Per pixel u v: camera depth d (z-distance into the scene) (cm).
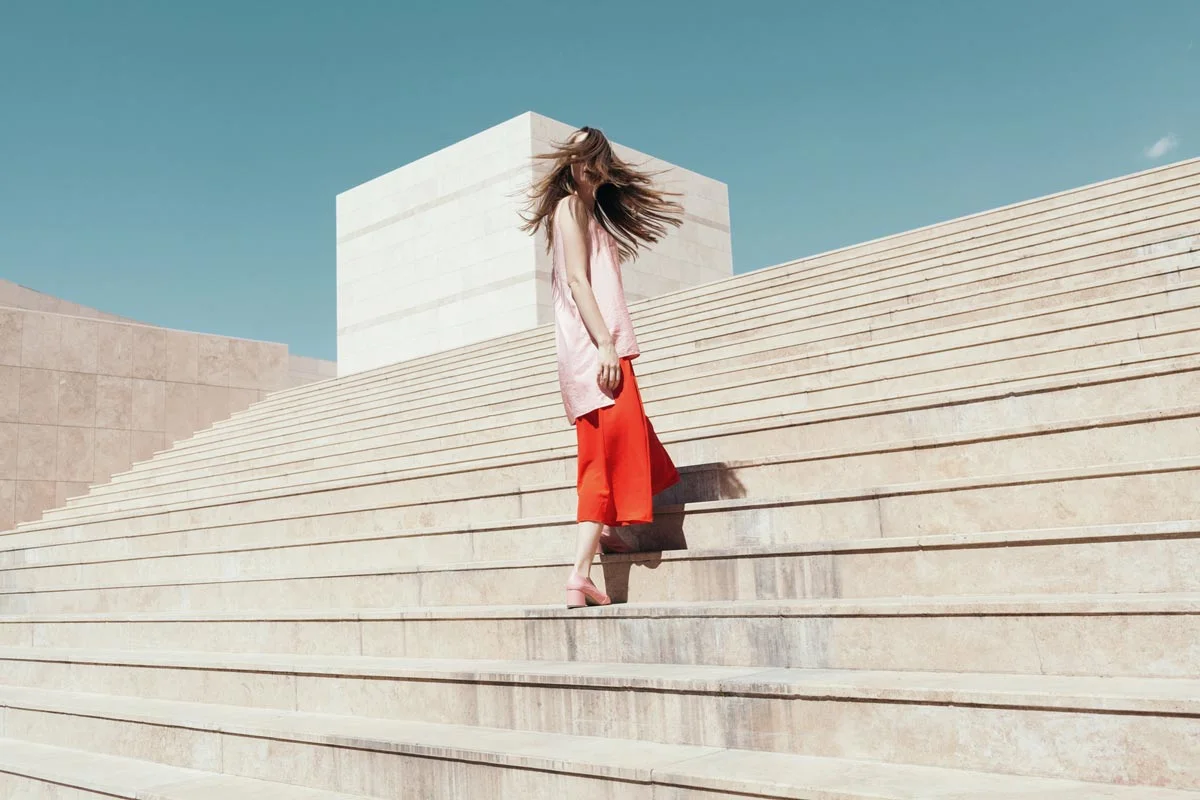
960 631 251
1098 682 221
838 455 389
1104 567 261
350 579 448
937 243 976
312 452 948
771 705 249
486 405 887
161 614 488
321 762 312
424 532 463
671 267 2333
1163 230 722
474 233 2202
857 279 934
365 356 2367
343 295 2438
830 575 305
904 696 228
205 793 314
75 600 635
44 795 361
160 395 1498
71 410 1402
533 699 296
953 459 365
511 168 2152
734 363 769
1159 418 324
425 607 415
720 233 2488
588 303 339
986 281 754
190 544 685
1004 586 276
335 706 354
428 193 2308
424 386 1148
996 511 311
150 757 376
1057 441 344
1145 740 199
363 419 1029
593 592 336
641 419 341
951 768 221
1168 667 223
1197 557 249
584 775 245
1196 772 192
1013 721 214
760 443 475
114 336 1462
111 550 764
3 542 976
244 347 1606
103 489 1219
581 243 347
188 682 413
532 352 1119
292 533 609
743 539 356
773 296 991
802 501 345
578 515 339
